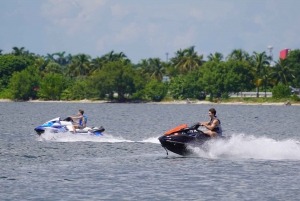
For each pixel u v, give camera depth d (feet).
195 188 166.09
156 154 242.17
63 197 153.89
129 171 194.39
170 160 221.66
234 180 178.40
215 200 152.05
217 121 232.53
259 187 168.14
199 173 190.70
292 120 609.01
